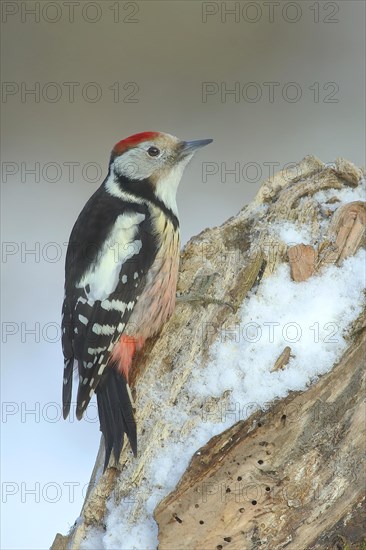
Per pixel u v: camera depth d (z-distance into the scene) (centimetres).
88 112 1828
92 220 988
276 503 698
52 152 1788
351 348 754
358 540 716
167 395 796
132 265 941
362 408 720
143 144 1029
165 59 1884
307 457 708
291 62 1895
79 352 912
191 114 1847
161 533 695
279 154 1752
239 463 705
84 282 938
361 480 711
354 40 1888
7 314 1462
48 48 1864
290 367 767
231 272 866
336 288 816
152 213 991
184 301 862
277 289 834
